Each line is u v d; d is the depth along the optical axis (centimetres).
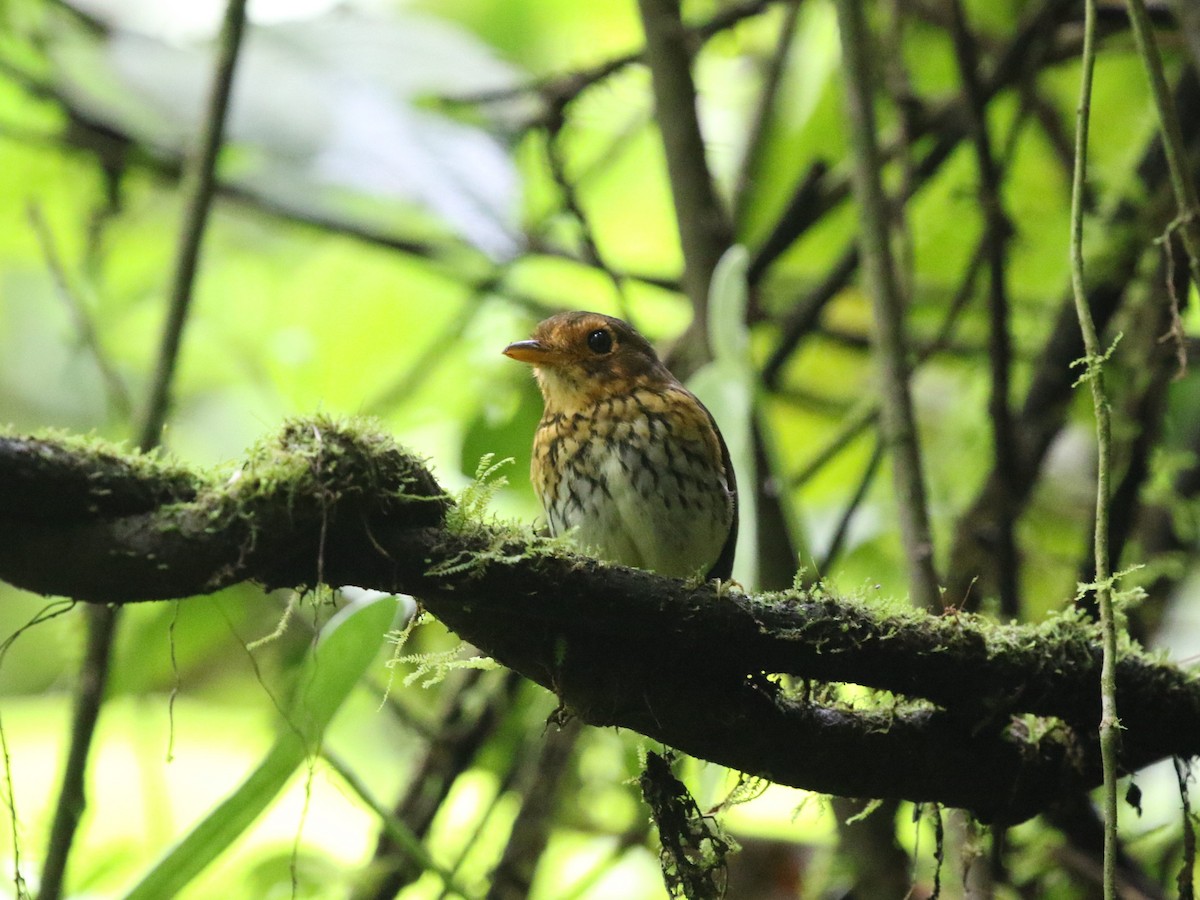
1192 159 844
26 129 1004
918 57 1134
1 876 746
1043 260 1075
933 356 1033
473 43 991
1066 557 1002
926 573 681
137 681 800
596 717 490
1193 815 556
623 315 885
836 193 935
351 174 910
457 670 907
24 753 1119
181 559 405
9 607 1191
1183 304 821
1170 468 858
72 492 398
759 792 558
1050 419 882
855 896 753
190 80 934
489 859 984
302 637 895
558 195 977
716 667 486
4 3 1009
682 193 842
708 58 1145
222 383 1149
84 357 1111
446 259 988
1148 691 529
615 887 1028
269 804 511
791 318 929
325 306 1166
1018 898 786
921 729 525
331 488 417
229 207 1080
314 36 968
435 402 1098
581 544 790
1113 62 1073
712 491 788
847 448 1110
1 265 1230
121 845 841
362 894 845
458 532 443
